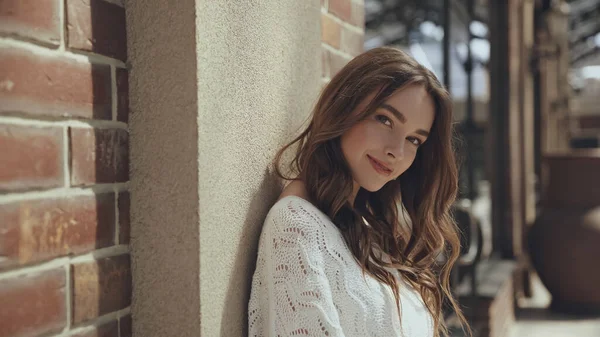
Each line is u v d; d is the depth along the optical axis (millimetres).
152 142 1072
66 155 935
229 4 1161
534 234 5254
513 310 5031
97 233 1001
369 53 1335
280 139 1425
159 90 1065
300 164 1395
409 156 1351
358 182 1360
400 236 1595
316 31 1635
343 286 1237
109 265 1030
